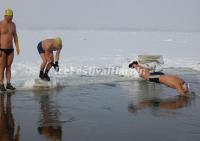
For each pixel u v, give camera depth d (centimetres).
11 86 887
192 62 1605
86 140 489
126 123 585
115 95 845
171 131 536
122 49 2297
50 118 613
